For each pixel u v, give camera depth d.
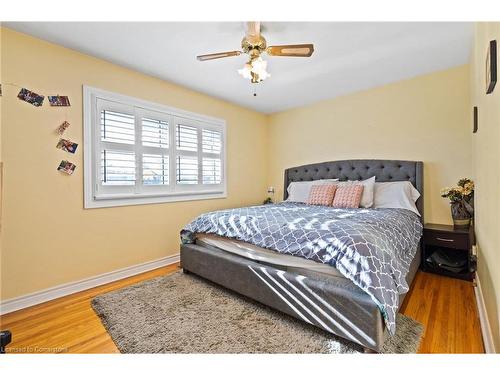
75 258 2.36
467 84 2.76
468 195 2.55
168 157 3.18
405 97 3.18
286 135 4.48
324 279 1.63
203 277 2.43
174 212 3.23
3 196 1.97
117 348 1.49
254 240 1.96
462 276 2.49
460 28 2.05
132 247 2.80
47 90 2.20
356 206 2.92
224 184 3.92
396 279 1.48
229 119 4.02
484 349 1.44
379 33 2.12
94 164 2.51
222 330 1.65
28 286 2.08
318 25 1.99
